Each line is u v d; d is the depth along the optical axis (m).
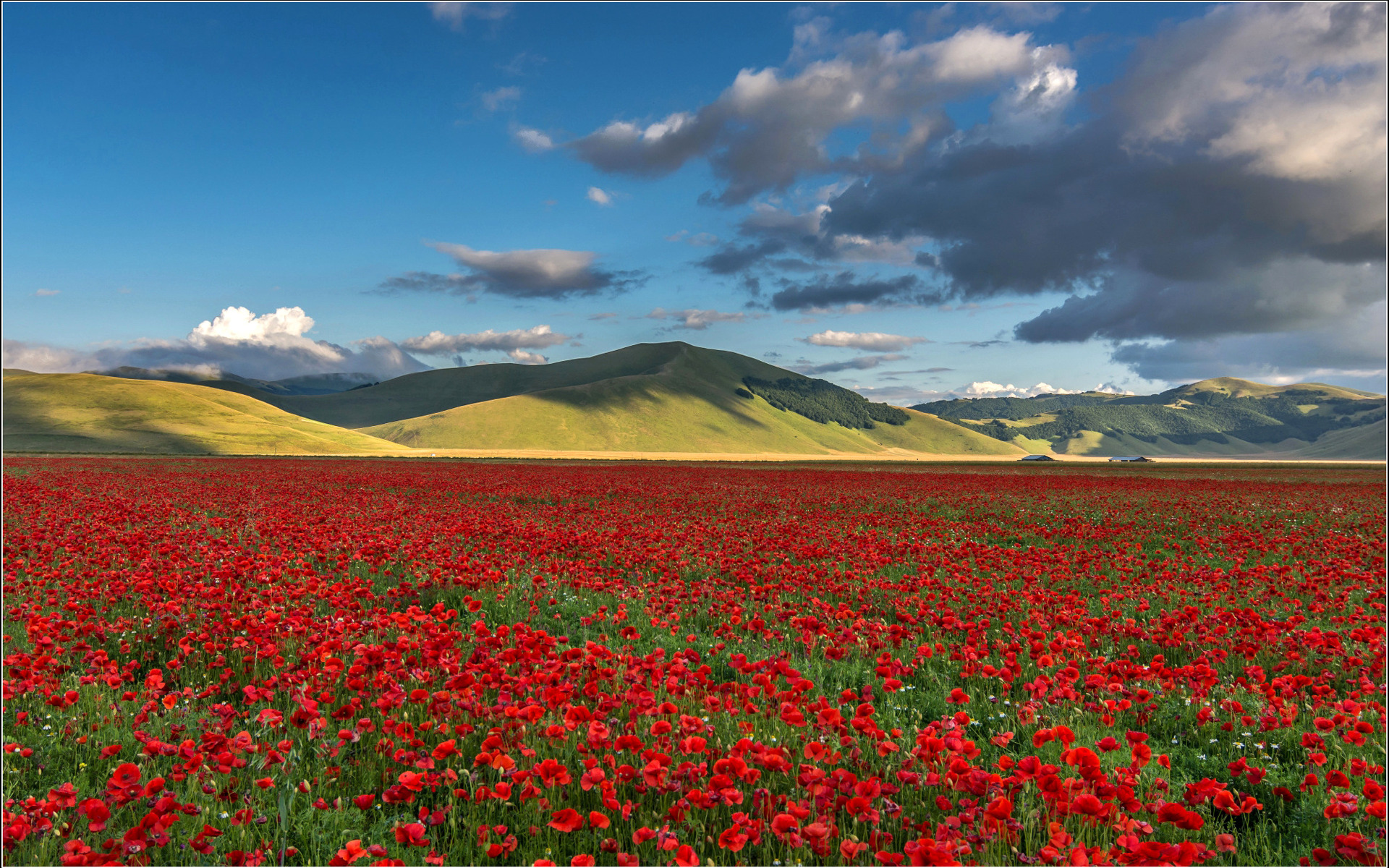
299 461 73.06
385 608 9.51
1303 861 4.02
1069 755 4.12
